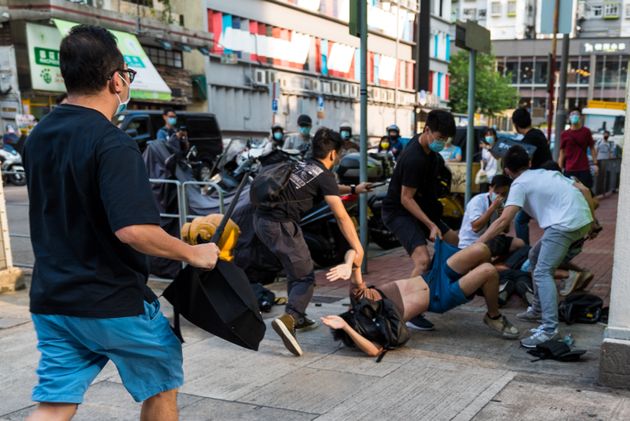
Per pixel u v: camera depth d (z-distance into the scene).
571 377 3.84
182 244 2.12
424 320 4.94
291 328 4.31
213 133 16.91
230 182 7.29
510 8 80.50
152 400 2.36
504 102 59.53
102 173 2.00
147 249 2.01
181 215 6.58
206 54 26.95
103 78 2.14
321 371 4.01
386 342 4.27
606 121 25.83
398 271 7.44
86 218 2.07
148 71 22.98
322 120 38.12
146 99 22.62
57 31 20.33
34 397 2.16
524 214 7.00
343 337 4.36
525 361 4.17
